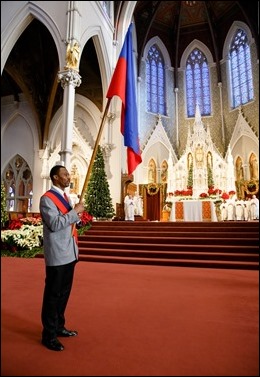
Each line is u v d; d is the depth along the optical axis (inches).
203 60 940.0
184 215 561.3
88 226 402.0
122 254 299.7
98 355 88.4
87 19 466.3
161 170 817.5
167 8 905.5
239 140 794.8
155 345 93.6
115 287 171.5
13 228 357.1
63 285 104.7
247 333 98.3
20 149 772.0
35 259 300.2
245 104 812.0
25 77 668.7
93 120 684.1
